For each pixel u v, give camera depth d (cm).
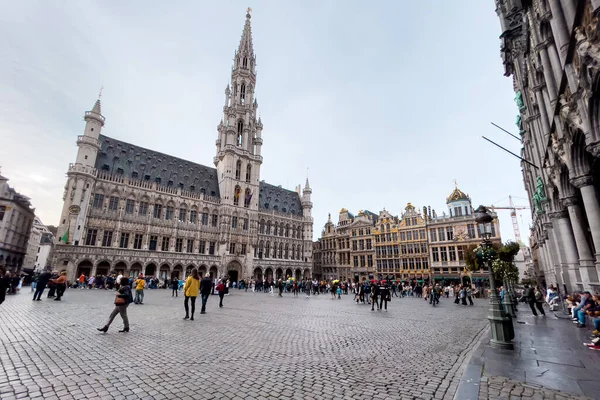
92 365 683
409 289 4394
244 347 891
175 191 6050
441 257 6188
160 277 5434
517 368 691
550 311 2061
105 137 5781
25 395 509
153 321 1323
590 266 1546
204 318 1470
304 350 876
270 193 8512
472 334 1189
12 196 5872
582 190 1290
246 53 8206
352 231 7944
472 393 537
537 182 2525
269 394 538
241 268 6575
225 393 538
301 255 8138
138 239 5375
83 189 4834
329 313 1855
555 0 1255
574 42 1063
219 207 6625
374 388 577
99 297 2470
